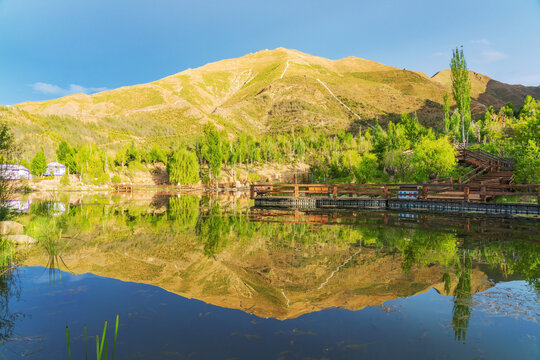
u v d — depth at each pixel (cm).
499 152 2964
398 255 747
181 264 680
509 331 365
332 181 5269
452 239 962
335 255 755
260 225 1309
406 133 4781
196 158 8331
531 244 879
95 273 618
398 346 329
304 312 425
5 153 1291
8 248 827
